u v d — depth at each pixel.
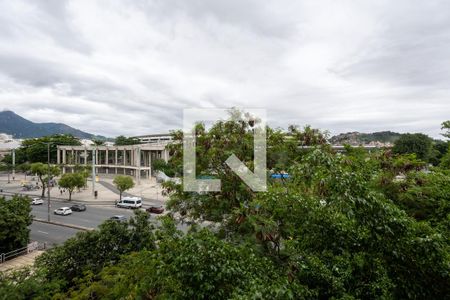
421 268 4.12
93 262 11.24
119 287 7.13
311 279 4.66
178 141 9.64
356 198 3.89
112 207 33.03
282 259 4.95
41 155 69.06
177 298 3.97
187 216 9.34
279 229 5.08
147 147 56.44
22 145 78.50
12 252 17.16
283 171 7.85
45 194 41.88
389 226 3.97
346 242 4.50
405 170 7.68
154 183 52.16
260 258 4.40
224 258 4.00
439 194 6.82
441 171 8.38
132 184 37.00
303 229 4.74
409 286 4.24
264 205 4.98
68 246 11.46
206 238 4.36
